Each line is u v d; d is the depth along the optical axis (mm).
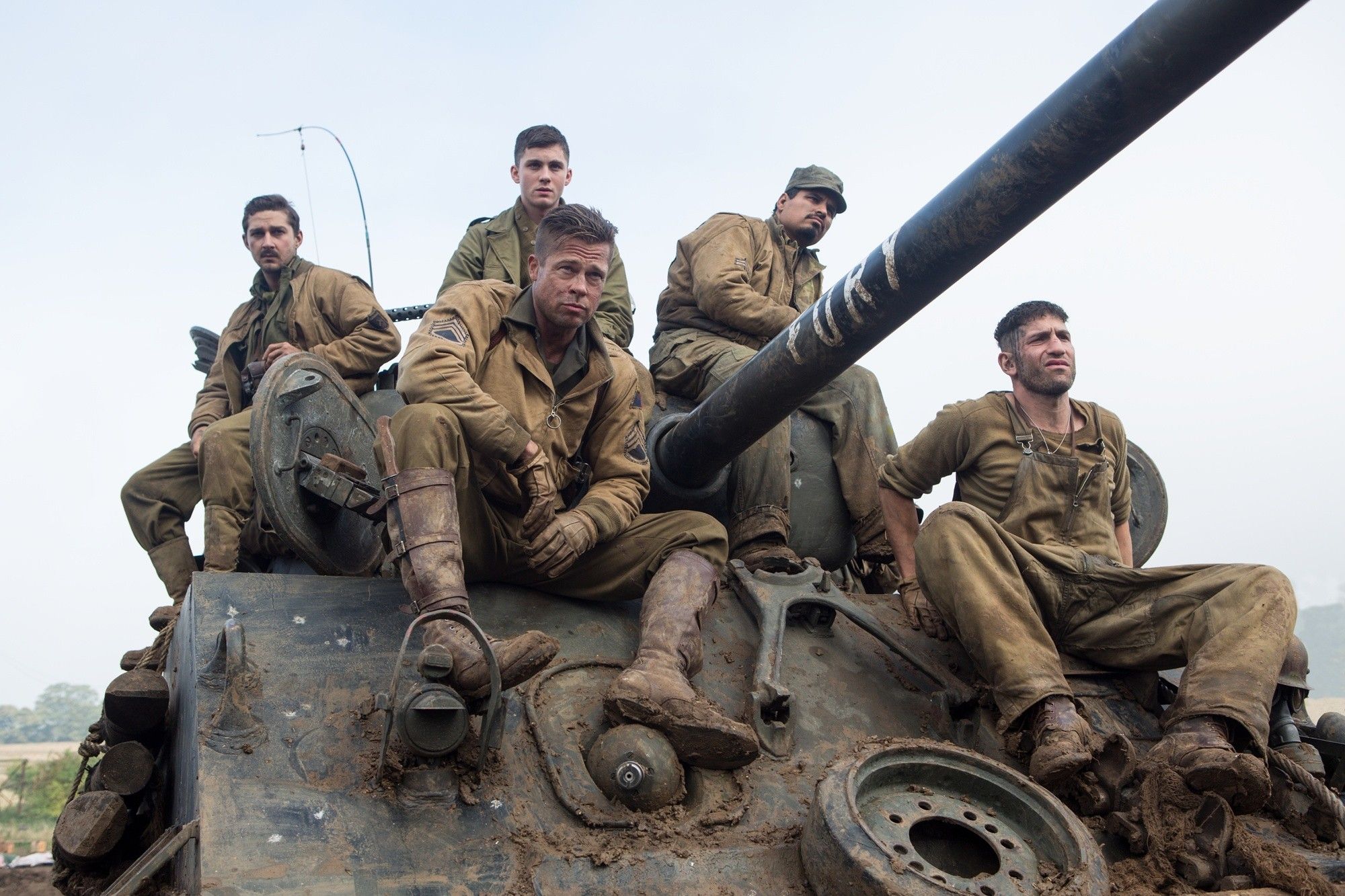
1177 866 3533
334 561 4508
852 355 4086
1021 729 4062
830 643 4543
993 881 3268
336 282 6113
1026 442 4836
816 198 6434
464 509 4238
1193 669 4062
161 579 6129
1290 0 2734
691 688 3832
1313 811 3863
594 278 4316
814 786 3734
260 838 3240
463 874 3311
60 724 71750
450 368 4137
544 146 6559
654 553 4500
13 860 8828
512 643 3586
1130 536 5508
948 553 4320
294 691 3695
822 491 5598
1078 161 3209
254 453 4277
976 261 3590
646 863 3406
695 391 5996
